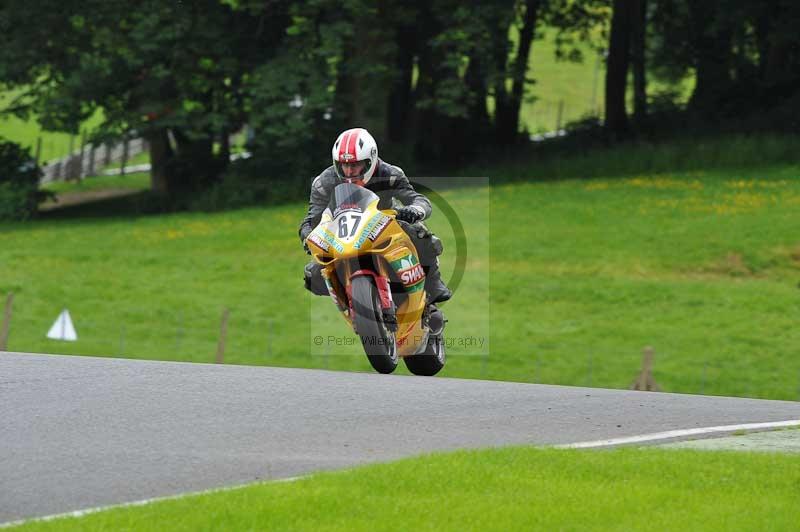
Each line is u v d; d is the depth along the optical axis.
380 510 20.03
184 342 91.31
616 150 144.75
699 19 156.75
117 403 30.66
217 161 158.88
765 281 99.62
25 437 26.56
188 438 26.77
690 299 96.00
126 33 142.88
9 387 32.59
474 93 137.00
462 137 157.38
